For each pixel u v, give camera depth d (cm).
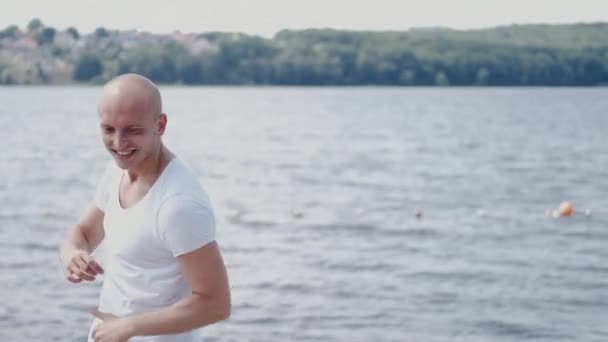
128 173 358
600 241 1647
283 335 1004
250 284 1252
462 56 10062
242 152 3706
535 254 1516
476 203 2186
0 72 8538
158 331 345
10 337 969
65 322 1027
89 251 390
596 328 1052
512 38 9881
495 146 3997
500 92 9919
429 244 1614
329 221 1880
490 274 1341
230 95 8956
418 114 6594
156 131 348
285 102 8131
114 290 361
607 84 9694
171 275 353
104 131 344
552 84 9825
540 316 1102
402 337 1009
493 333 1032
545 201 2223
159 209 346
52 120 5372
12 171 2817
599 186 2536
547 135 4638
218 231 1739
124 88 340
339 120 5903
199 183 353
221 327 1024
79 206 2064
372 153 3669
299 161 3334
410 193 2386
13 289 1177
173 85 8956
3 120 5338
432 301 1171
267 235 1695
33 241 1580
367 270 1364
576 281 1298
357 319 1077
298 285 1248
